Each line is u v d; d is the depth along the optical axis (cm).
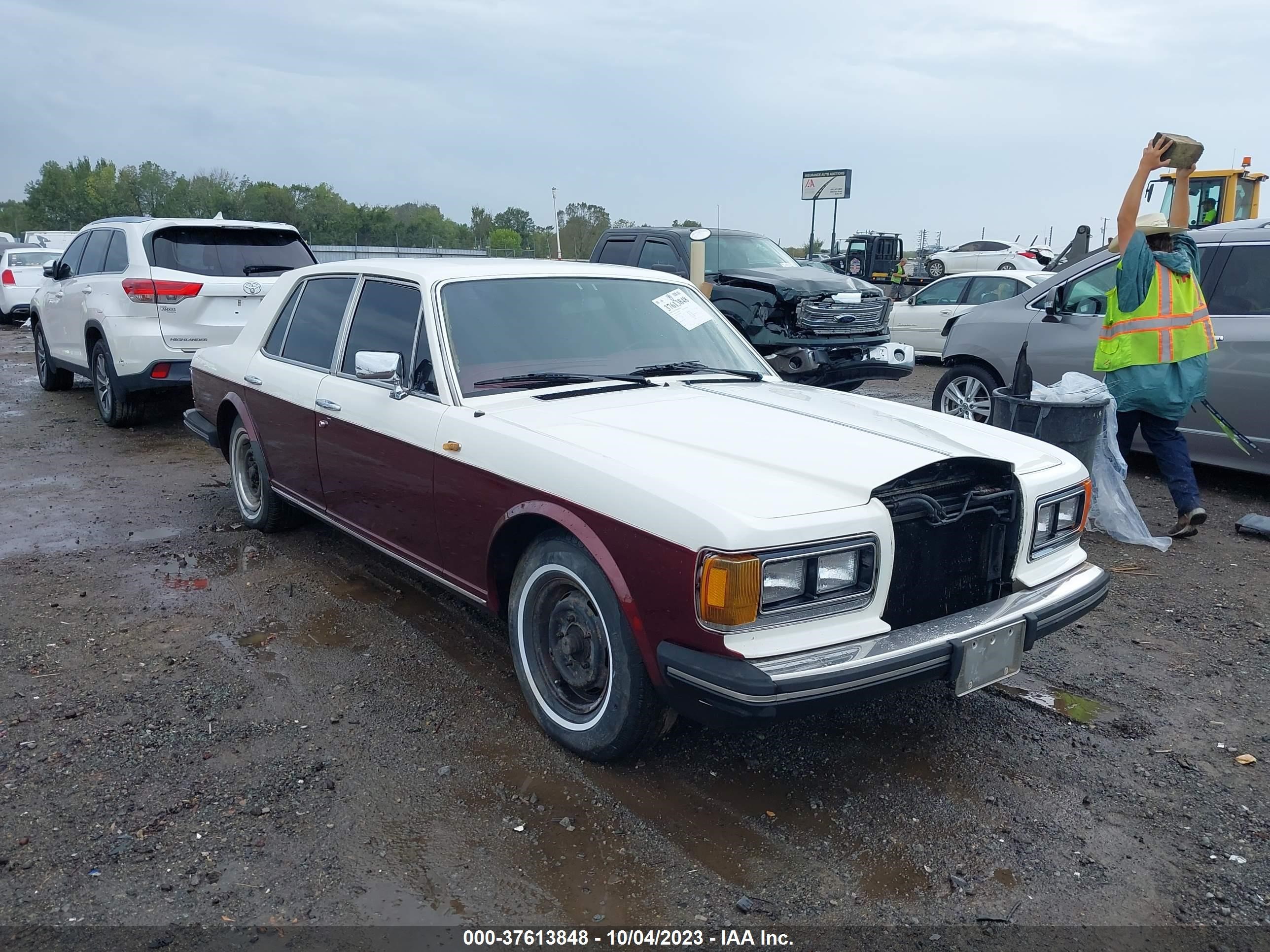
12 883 262
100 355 871
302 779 316
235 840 283
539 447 325
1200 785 324
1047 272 1416
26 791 305
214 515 619
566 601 328
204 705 364
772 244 1108
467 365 383
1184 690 395
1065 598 325
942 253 3128
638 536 283
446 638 429
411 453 386
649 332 439
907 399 1131
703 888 266
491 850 281
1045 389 572
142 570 513
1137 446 746
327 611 459
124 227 864
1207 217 1816
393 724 352
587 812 300
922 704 379
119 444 837
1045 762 337
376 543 435
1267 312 646
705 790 314
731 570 258
